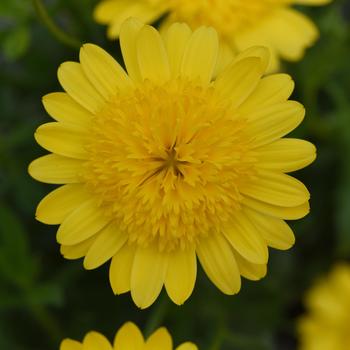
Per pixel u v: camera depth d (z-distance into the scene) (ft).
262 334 1.50
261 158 1.16
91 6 1.37
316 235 1.55
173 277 1.18
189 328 1.44
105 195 1.16
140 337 1.15
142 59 1.17
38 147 1.41
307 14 1.45
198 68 1.17
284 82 1.16
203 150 1.16
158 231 1.17
